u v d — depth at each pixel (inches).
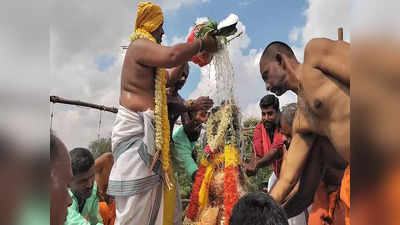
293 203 104.8
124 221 90.8
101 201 142.5
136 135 94.1
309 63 91.9
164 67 95.1
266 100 136.0
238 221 51.3
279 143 129.6
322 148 100.1
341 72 85.0
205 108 116.9
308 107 94.4
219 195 115.5
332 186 108.7
